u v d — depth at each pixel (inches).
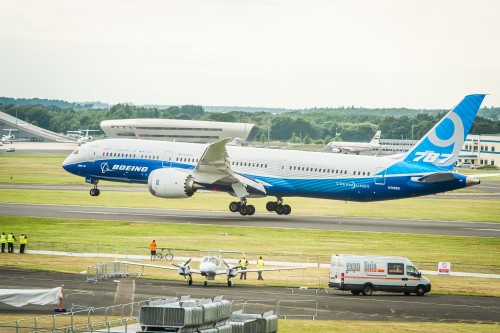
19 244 7062.0
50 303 4640.8
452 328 4384.8
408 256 6855.3
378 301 5152.6
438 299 5280.5
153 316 3535.9
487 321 4603.8
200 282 5610.2
